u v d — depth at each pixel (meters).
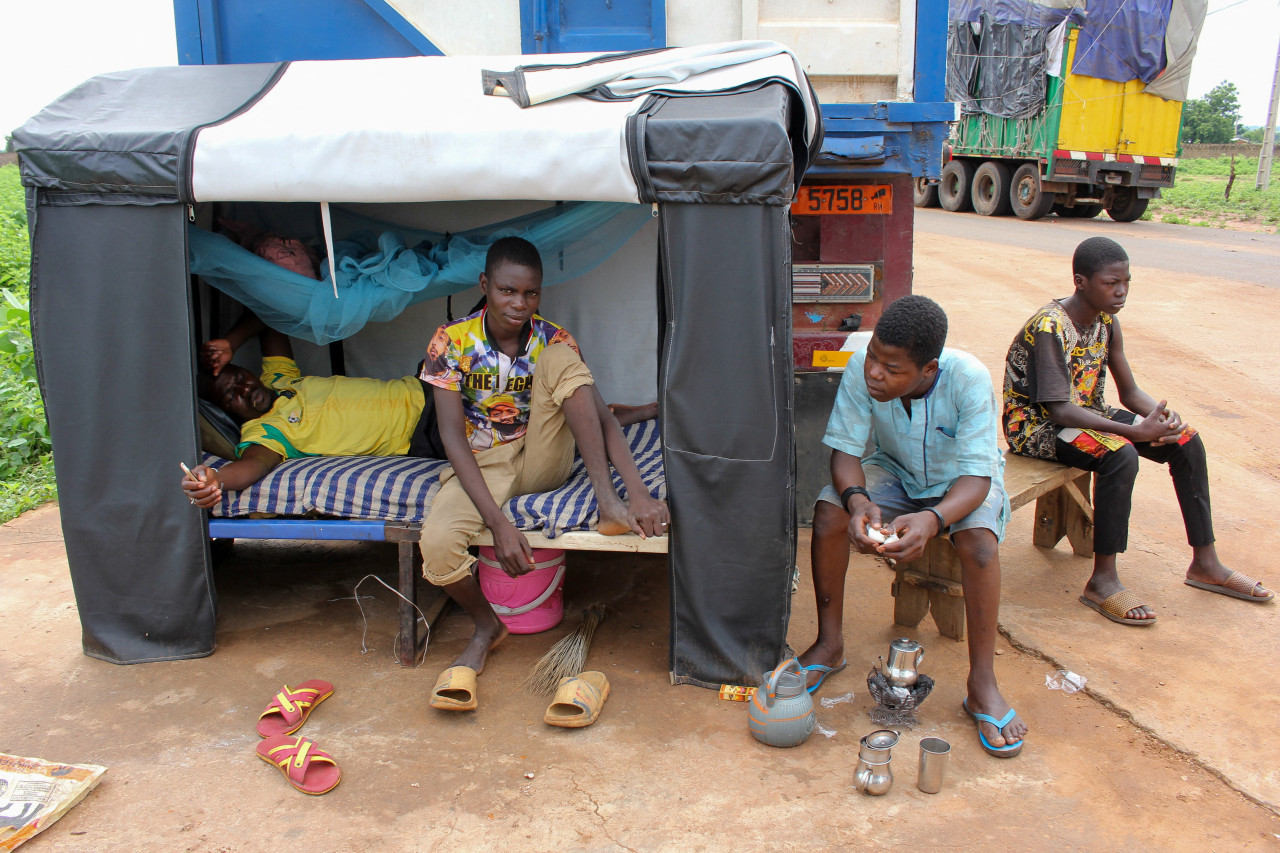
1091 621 3.15
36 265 2.69
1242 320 7.59
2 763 2.32
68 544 2.84
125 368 2.73
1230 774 2.33
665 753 2.44
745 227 2.43
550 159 2.48
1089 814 2.20
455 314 3.90
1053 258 10.62
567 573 3.60
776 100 2.57
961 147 15.64
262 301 3.22
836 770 2.37
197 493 2.67
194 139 2.58
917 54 3.59
